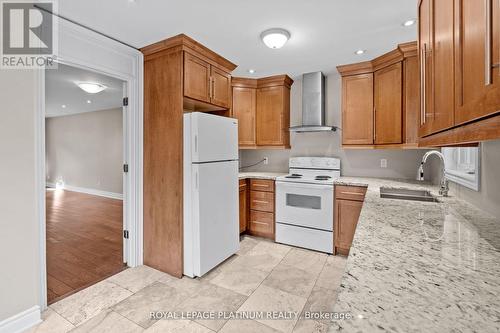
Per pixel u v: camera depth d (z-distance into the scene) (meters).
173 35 2.24
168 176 2.42
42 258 1.82
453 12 0.76
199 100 2.49
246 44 2.44
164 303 1.94
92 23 2.03
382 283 0.67
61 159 7.15
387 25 2.09
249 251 2.95
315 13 1.91
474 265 0.78
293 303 1.94
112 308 1.88
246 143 3.61
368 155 3.30
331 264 2.61
